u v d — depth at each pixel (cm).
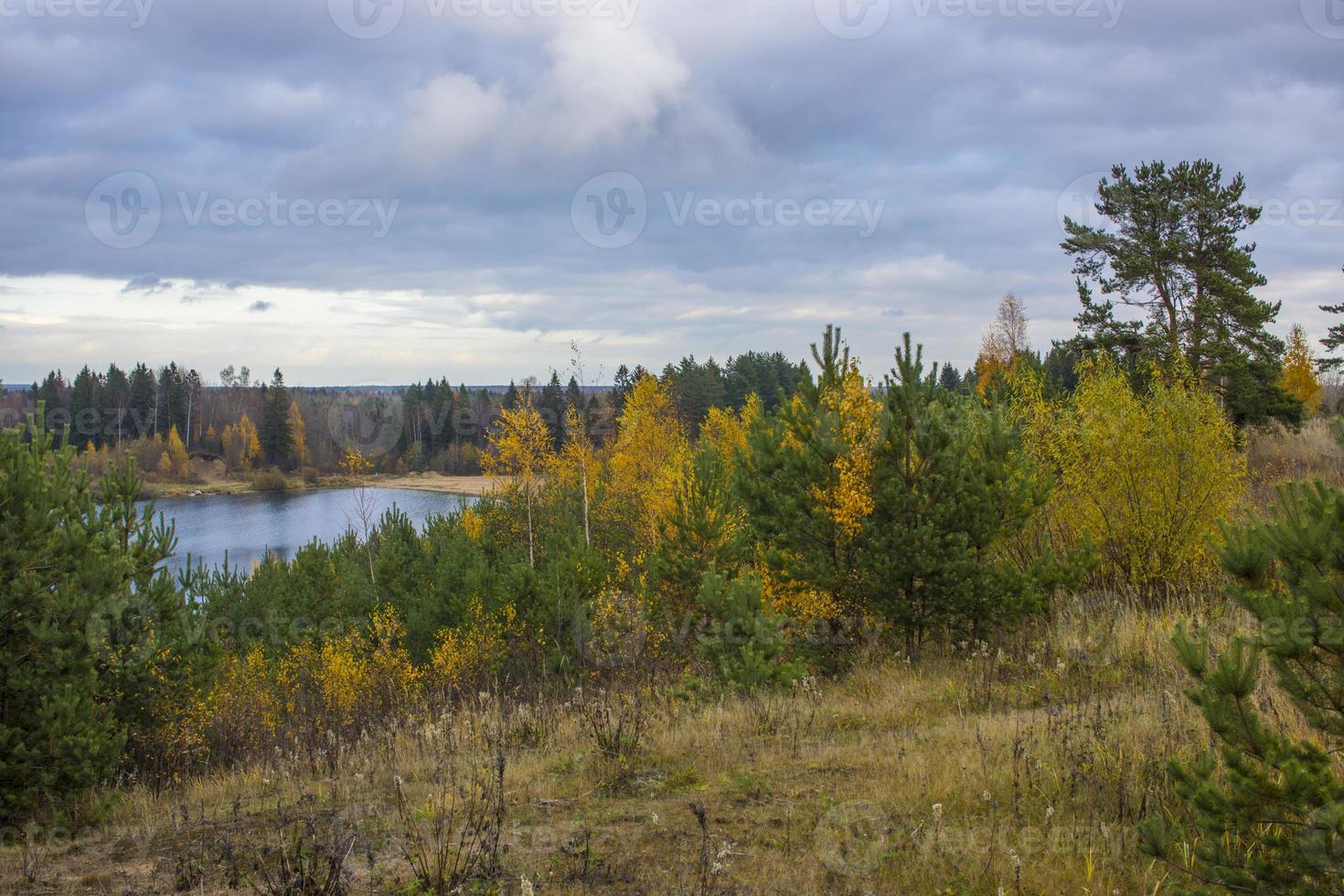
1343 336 3488
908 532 1241
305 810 742
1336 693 441
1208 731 721
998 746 773
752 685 1138
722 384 8375
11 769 805
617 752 842
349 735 1256
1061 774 692
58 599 866
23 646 862
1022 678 1062
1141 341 2792
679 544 1767
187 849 666
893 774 737
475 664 1916
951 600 1232
